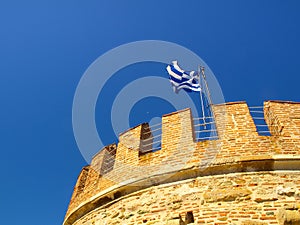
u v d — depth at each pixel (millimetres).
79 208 9016
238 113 8852
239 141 8008
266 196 6809
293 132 8156
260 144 7859
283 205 6598
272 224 6277
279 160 7391
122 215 7688
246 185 7121
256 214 6516
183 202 7145
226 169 7496
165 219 6957
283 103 9102
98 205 8656
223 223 6453
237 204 6777
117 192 8312
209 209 6801
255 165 7430
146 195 7766
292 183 7035
